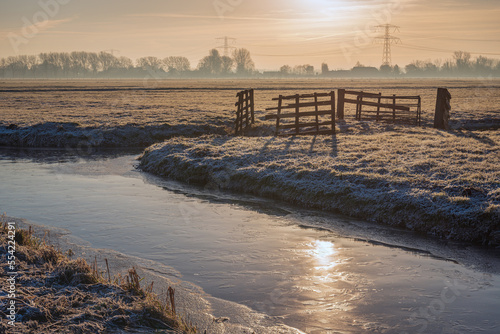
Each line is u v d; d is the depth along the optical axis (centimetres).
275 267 900
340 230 1144
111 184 1698
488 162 1529
